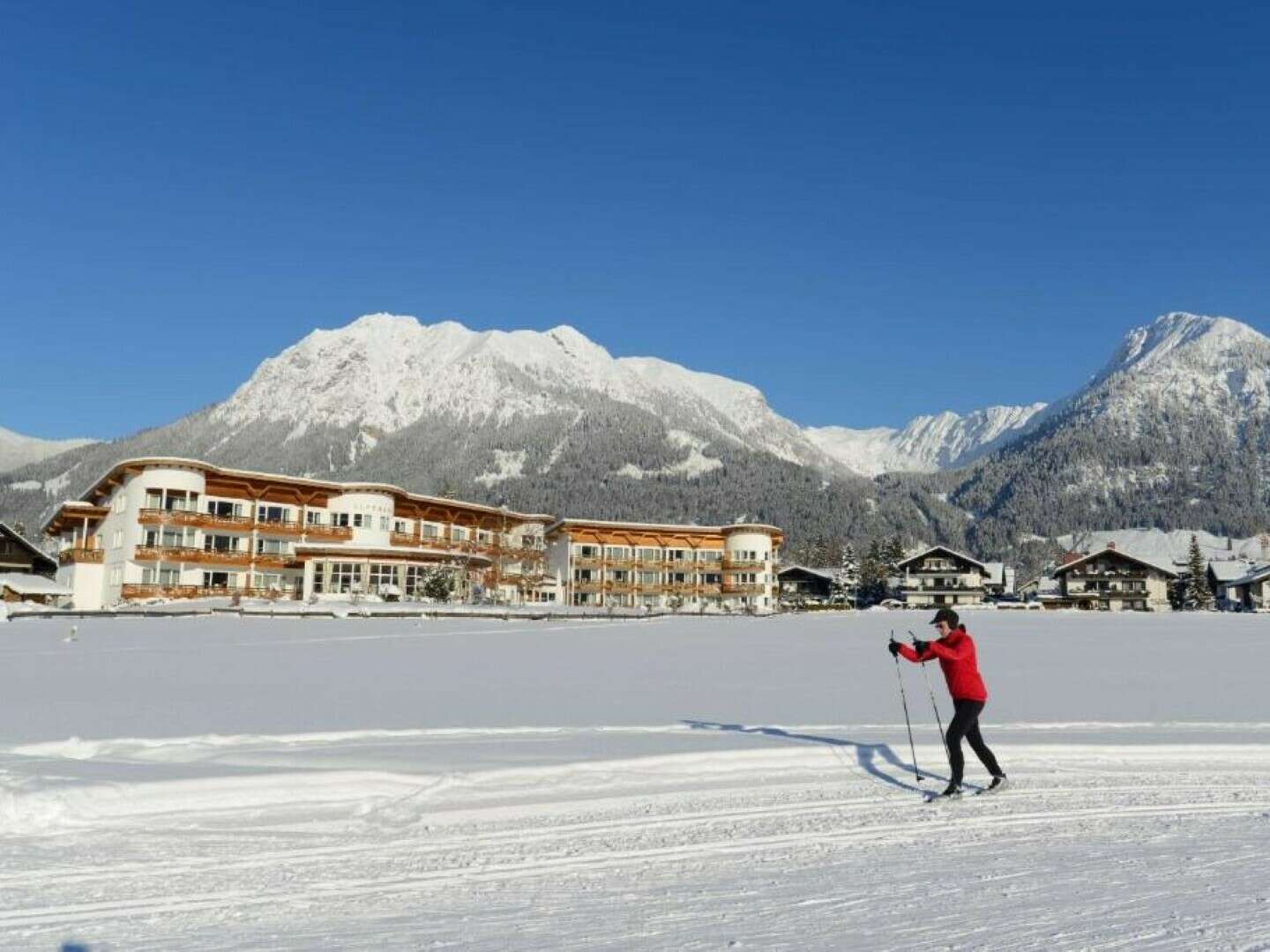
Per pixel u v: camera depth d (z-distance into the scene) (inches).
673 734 549.0
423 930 235.5
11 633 1626.5
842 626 2261.3
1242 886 272.8
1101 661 1256.8
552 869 294.0
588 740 515.8
